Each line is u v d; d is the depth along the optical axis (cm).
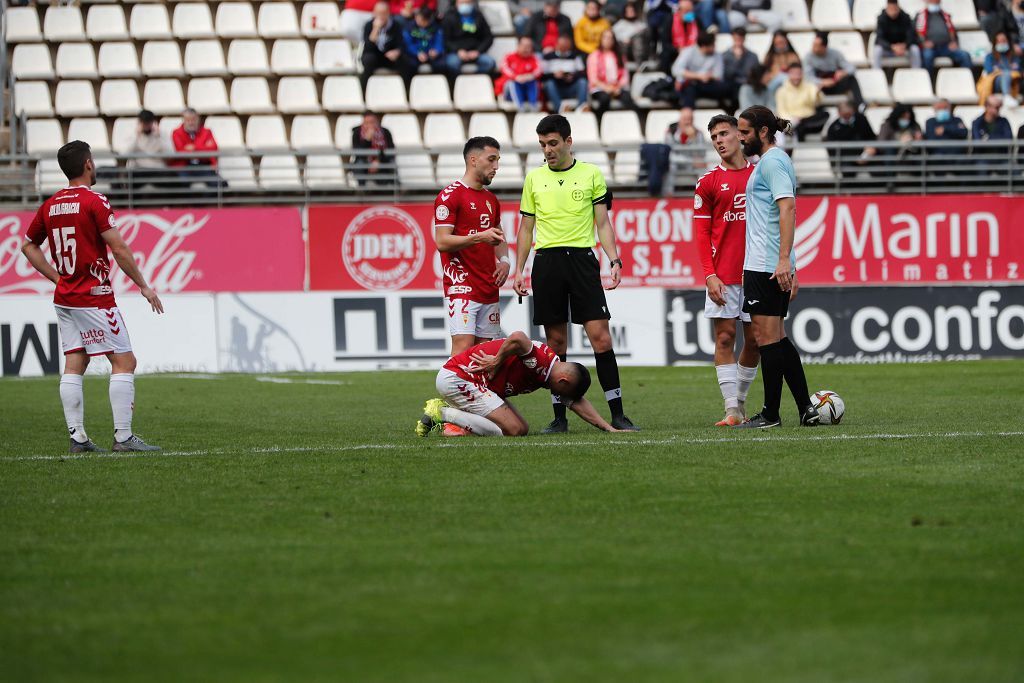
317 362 5475
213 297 5462
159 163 6081
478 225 3177
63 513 2044
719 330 3306
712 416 3569
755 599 1463
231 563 1680
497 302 3244
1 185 5816
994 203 5659
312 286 5594
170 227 5581
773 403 3133
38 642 1342
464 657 1268
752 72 6512
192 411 3888
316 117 6700
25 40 7194
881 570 1588
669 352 5519
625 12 7200
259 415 3762
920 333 5544
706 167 6006
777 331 3105
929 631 1329
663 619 1389
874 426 3122
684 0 6875
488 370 2962
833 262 5622
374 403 4144
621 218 5597
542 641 1316
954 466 2406
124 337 2873
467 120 6831
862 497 2078
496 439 2908
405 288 5584
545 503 2062
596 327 3175
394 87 6819
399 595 1505
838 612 1406
